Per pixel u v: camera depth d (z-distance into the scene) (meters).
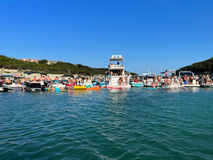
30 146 4.89
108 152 4.43
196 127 6.72
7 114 9.62
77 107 12.09
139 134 5.91
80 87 32.28
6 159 4.06
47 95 21.97
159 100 16.28
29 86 30.55
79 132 6.22
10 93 25.45
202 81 48.81
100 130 6.45
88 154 4.32
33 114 9.63
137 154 4.29
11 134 6.03
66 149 4.65
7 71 78.06
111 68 37.84
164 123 7.39
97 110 10.83
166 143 5.03
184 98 17.94
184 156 4.14
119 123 7.46
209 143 5.01
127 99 17.22
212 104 13.24
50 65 113.88
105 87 41.47
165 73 45.75
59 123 7.57
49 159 4.05
